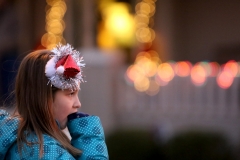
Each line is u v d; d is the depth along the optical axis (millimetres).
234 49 16953
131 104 13336
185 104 12984
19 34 17328
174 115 13023
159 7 17250
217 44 17172
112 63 13211
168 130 12305
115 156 11047
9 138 3230
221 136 11359
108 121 13023
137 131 11320
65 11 16422
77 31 15984
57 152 3125
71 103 3344
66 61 3273
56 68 3260
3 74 16562
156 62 17016
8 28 17219
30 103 3273
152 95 13250
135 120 13250
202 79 12883
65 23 16312
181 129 11953
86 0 15828
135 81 13406
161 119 13078
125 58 16922
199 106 12852
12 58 17156
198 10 17312
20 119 3281
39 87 3273
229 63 12898
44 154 3102
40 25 17609
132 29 17094
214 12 17188
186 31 17438
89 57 13133
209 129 11719
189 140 11031
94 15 16375
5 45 17156
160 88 13203
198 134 11125
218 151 11141
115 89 13320
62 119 3373
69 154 3168
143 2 17094
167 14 17188
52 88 3299
